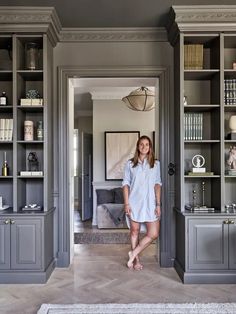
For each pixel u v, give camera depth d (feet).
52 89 12.41
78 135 31.76
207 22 10.78
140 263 12.92
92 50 12.55
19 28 10.89
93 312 8.41
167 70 12.44
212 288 10.27
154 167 12.10
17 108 11.32
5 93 12.14
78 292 9.96
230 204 12.11
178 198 11.72
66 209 12.51
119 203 21.09
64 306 8.82
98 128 22.53
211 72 11.37
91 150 24.75
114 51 12.55
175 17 10.77
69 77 12.70
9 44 11.93
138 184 12.05
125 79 13.71
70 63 12.52
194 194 12.17
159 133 12.63
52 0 10.18
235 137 11.46
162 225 12.41
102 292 9.94
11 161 12.25
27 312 8.61
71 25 12.05
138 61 12.53
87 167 24.09
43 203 11.68
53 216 12.42
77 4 10.44
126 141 22.38
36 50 11.73
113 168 22.29
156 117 13.56
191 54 11.44
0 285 10.63
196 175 11.28
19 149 11.58
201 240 10.69
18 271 10.82
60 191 12.49
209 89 12.44
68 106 12.64
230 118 11.75
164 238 12.39
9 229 10.83
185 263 10.69
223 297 9.53
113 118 22.54
